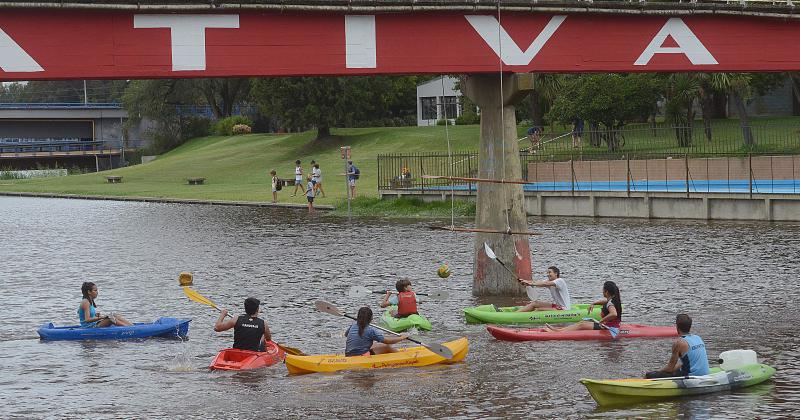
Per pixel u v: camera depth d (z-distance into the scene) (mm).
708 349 24188
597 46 30453
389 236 50312
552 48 30141
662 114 92688
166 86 123062
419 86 114938
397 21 28781
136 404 20422
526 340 25500
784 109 85312
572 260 39594
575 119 76625
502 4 29219
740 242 42812
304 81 98750
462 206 60281
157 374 22812
